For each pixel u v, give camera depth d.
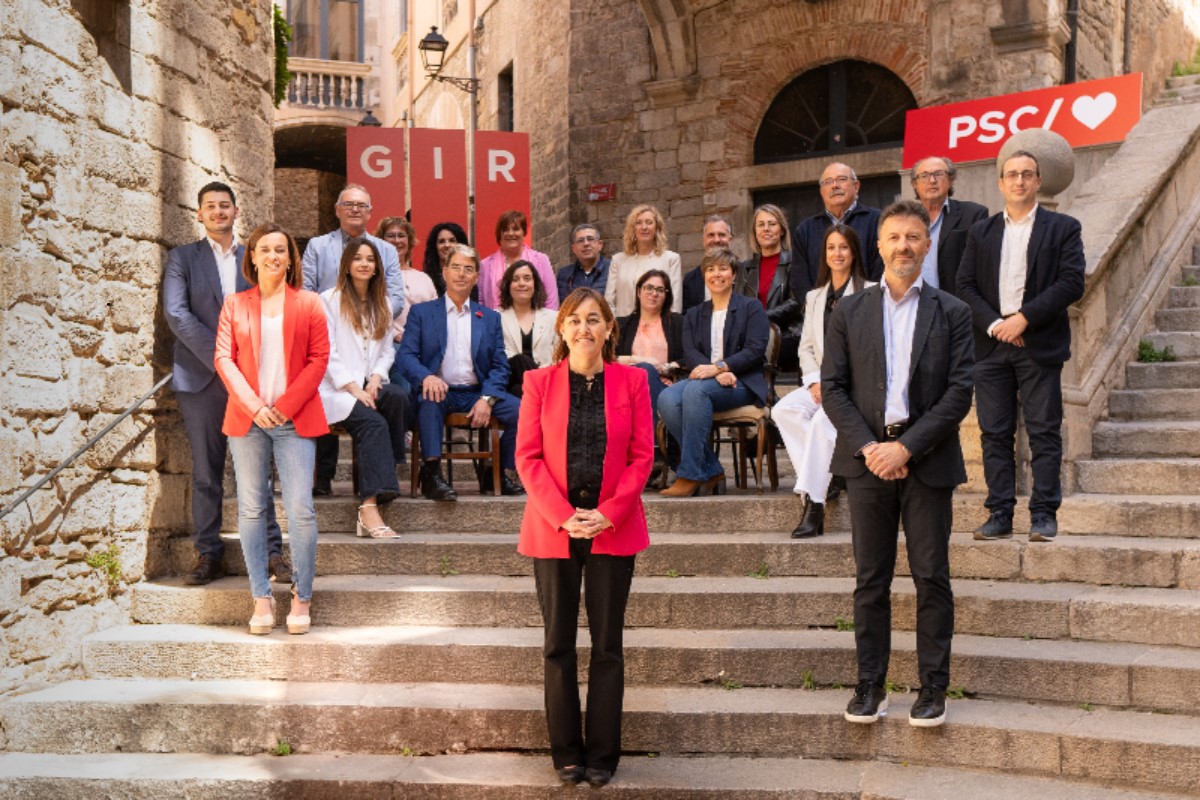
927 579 4.31
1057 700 4.47
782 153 12.42
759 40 12.30
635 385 4.33
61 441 5.05
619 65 13.41
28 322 4.84
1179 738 4.02
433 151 10.88
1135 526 5.34
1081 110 7.95
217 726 4.61
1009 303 5.35
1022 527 5.50
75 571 5.11
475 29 18.41
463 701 4.61
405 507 6.01
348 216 6.41
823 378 4.50
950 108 8.38
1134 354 6.82
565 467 4.25
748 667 4.79
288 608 5.31
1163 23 13.98
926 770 4.28
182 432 6.00
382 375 6.13
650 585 5.28
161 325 5.87
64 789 4.32
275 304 5.15
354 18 24.09
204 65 6.38
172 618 5.43
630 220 7.25
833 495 5.79
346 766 4.41
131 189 5.62
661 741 4.49
